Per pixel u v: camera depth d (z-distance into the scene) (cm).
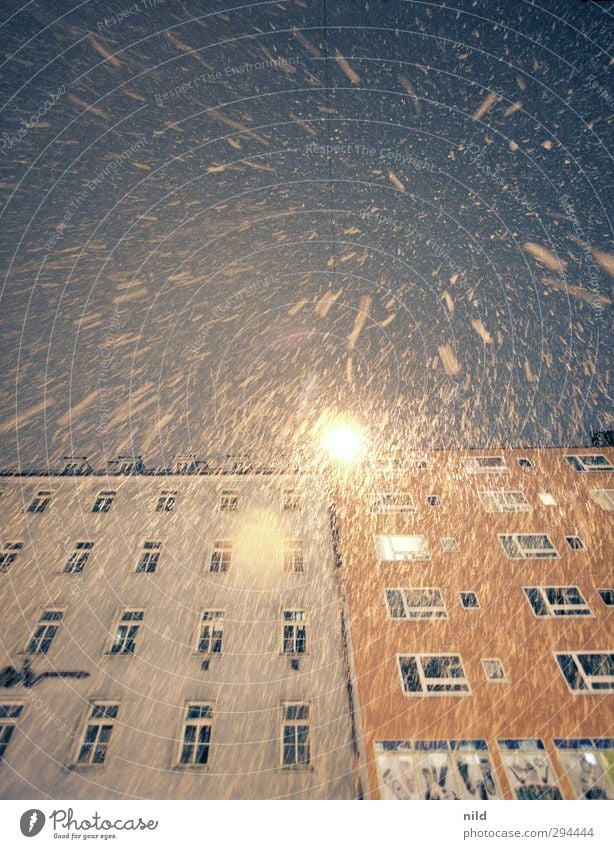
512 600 1165
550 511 1419
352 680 1012
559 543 1309
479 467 1587
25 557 1348
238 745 936
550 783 833
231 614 1189
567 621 1106
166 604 1216
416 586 1216
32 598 1227
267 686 1032
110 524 1462
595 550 1280
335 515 1455
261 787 864
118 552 1370
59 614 1194
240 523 1456
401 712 949
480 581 1217
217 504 1537
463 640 1080
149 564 1338
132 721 973
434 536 1360
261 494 1562
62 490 1571
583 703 945
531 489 1502
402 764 874
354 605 1177
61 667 1069
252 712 988
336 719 967
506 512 1425
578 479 1523
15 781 873
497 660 1036
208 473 1639
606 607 1134
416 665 1035
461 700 962
